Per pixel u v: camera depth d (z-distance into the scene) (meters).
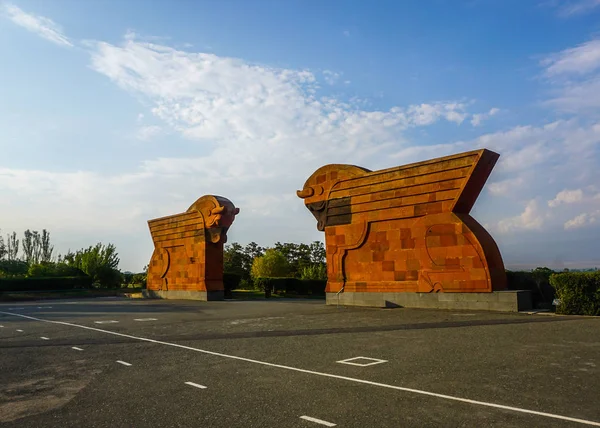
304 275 54.38
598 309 12.92
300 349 8.97
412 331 10.95
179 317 16.80
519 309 14.89
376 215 19.47
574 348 7.92
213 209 28.53
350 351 8.55
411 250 18.09
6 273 62.88
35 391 6.26
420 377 6.32
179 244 31.36
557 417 4.49
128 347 9.85
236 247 70.50
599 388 5.46
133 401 5.63
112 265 57.22
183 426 4.65
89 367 7.80
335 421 4.64
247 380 6.51
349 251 20.59
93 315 18.47
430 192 17.61
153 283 33.72
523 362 6.96
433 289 17.14
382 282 19.06
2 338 11.78
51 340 11.20
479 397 5.26
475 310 15.71
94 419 4.99
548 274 16.41
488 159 16.55
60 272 53.66
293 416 4.84
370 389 5.80
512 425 4.32
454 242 16.67
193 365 7.70
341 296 20.61
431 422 4.49
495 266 16.05
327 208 21.61
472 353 7.82
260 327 12.90
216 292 29.14
